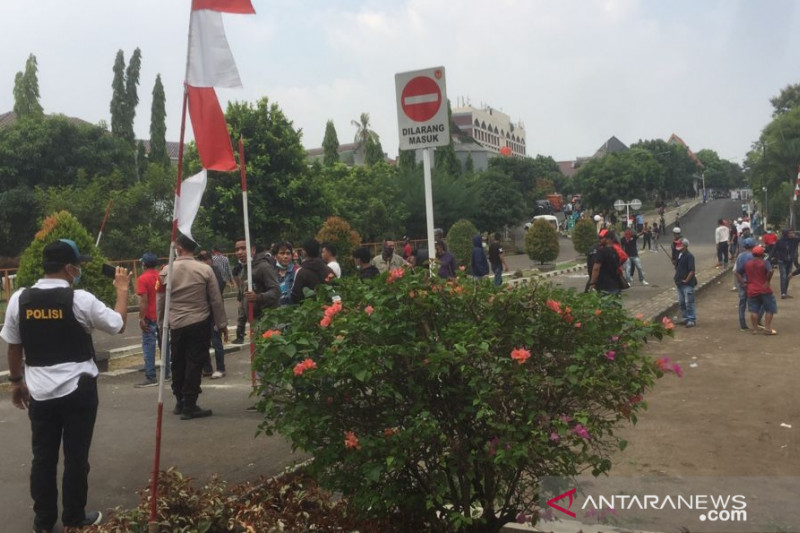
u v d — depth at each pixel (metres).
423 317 3.59
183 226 4.12
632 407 3.68
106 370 10.69
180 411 7.62
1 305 19.41
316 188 31.64
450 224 45.97
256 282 8.13
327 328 3.61
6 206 29.02
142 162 39.72
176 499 3.90
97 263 11.69
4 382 9.78
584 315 3.61
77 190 26.02
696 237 56.34
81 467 4.52
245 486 4.63
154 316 9.51
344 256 25.50
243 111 30.12
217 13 4.19
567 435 3.50
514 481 3.79
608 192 75.69
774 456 6.18
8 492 5.32
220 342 9.95
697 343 12.14
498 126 146.25
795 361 10.32
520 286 3.76
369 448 3.44
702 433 6.89
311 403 3.61
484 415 3.43
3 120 43.19
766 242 18.84
